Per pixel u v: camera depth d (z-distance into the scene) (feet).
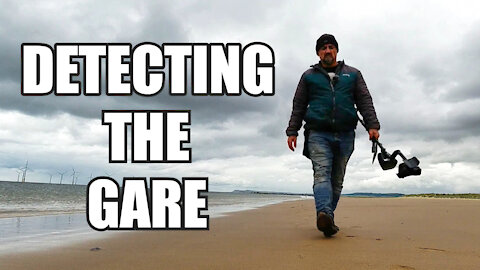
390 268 6.33
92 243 9.85
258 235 11.15
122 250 8.63
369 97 10.51
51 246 9.30
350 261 6.88
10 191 140.46
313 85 10.47
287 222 15.87
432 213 18.39
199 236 11.19
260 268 6.46
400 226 12.62
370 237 9.95
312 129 10.48
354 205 30.07
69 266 6.85
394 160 9.70
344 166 10.67
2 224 16.12
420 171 8.99
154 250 8.55
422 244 8.75
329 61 10.60
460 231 11.21
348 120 10.25
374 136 10.12
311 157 10.41
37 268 6.69
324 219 9.41
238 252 8.11
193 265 6.80
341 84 10.34
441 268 6.31
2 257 7.77
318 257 7.29
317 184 9.95
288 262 6.89
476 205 27.45
